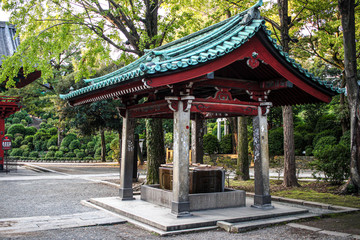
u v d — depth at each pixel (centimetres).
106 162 3428
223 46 678
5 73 1312
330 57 2286
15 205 923
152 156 1299
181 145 699
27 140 4266
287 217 738
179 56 693
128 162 917
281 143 2464
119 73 1051
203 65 650
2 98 2150
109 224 687
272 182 1440
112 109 2617
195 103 725
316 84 781
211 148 2777
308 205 936
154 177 1287
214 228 646
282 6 1308
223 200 788
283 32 1304
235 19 772
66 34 1324
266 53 715
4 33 2464
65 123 3322
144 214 717
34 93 3556
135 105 883
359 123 1107
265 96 812
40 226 658
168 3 1420
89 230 635
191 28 1573
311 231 638
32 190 1249
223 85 758
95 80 1088
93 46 1398
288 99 938
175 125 710
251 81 804
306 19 1759
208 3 1673
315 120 2664
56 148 3975
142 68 573
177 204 688
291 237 595
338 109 2177
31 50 1298
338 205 900
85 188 1318
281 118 2738
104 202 872
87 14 1316
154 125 1306
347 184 1112
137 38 1370
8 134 4278
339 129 2314
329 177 1359
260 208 780
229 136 2803
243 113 784
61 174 2008
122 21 1352
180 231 611
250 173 2039
